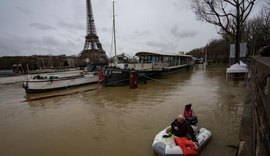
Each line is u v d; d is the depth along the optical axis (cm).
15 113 1445
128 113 1269
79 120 1195
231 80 2472
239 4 2373
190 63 5275
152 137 886
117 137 909
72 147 838
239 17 2408
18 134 1020
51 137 958
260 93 308
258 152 267
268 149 194
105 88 2320
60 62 8650
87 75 2789
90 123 1126
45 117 1302
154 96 1752
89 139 908
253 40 4875
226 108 1238
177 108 1312
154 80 2902
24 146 873
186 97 1630
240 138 520
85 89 2405
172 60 3884
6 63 7144
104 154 760
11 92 2478
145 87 2278
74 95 2033
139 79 2591
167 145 668
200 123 985
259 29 4988
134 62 2916
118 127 1034
